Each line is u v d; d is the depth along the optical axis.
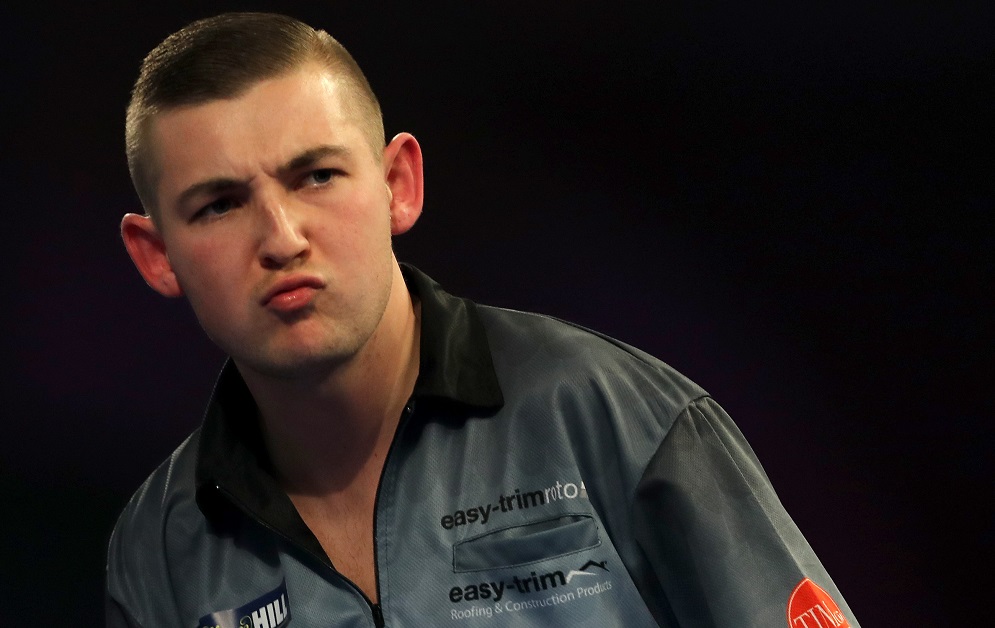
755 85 12.86
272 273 5.20
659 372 5.90
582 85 12.92
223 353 12.80
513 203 12.95
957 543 12.27
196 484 6.16
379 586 5.76
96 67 12.63
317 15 12.77
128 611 6.36
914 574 12.27
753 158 12.87
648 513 5.57
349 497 6.07
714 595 5.41
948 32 12.59
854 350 12.66
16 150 12.62
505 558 5.65
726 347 12.73
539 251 12.89
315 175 5.29
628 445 5.62
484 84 12.95
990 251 12.52
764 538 5.50
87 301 12.73
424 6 12.86
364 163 5.41
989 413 12.42
